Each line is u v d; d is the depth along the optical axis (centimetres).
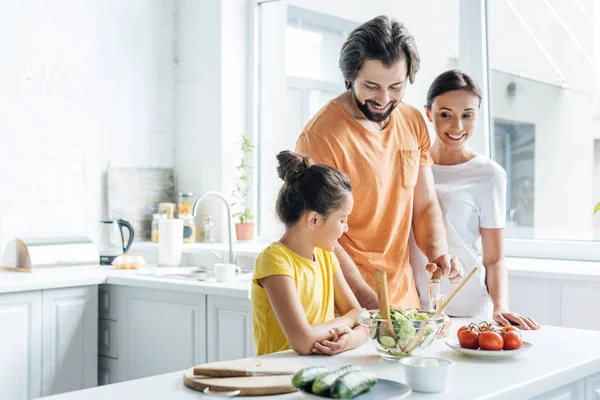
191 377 145
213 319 305
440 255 218
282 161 186
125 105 405
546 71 314
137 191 407
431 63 341
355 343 178
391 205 220
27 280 309
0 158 352
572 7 305
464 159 245
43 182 369
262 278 180
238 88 416
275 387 136
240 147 417
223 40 408
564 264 298
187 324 315
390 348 163
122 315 338
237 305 297
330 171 182
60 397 136
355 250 218
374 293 207
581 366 165
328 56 388
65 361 323
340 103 217
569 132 311
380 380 142
